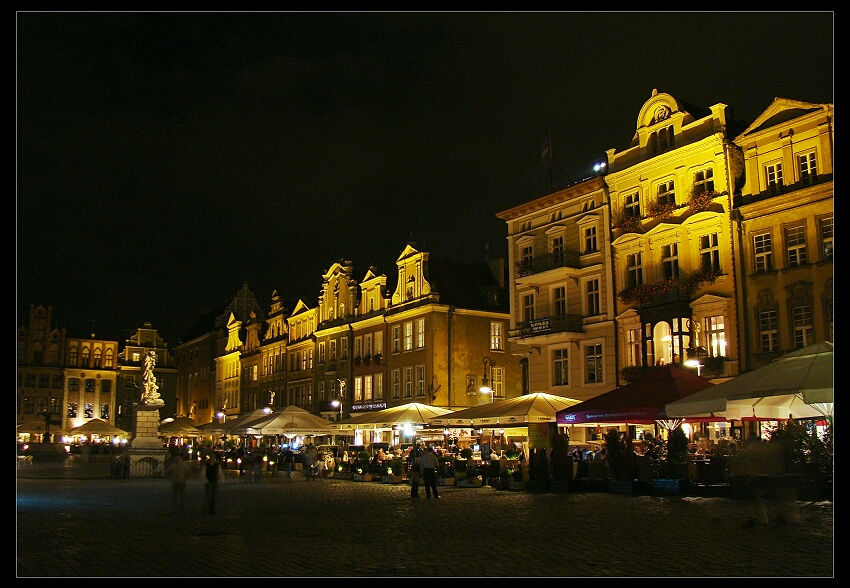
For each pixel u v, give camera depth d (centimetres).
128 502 2528
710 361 3347
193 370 10181
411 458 3866
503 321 5631
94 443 8600
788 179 3241
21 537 1602
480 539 1508
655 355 3719
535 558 1261
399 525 1781
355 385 6172
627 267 3916
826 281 3047
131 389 10706
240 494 2883
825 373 1875
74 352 10469
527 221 4556
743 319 3312
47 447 8494
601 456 3088
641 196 3862
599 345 4016
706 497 2336
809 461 2067
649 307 3647
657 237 3738
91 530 1727
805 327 3112
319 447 5341
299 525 1805
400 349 5644
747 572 1104
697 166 3597
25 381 10062
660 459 2744
